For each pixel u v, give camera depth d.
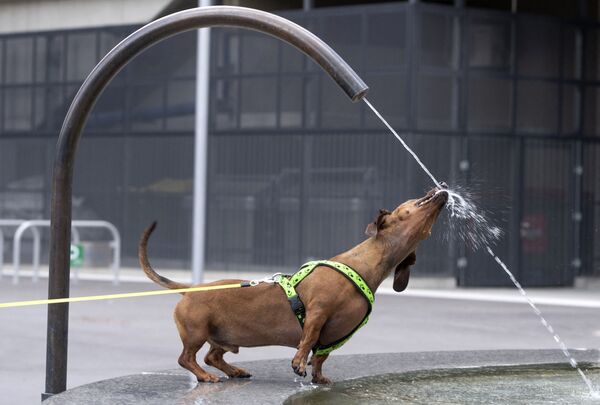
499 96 22.97
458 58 22.53
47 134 26.06
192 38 24.50
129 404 5.69
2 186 26.56
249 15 6.60
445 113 22.45
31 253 26.22
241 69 23.89
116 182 25.27
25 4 26.67
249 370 7.10
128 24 25.42
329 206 22.95
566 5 24.92
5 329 13.48
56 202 6.74
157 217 24.86
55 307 6.72
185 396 5.95
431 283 22.17
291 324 6.43
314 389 6.35
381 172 22.39
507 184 22.97
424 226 6.51
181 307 6.57
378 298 19.38
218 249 24.11
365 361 7.57
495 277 22.72
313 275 6.41
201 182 19.67
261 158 23.67
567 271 23.61
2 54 26.58
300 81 23.27
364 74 22.50
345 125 22.78
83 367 10.27
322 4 25.19
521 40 23.17
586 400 6.24
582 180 23.88
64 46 25.91
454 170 22.50
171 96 24.73
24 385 9.25
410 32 22.02
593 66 23.98
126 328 13.68
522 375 7.15
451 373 7.14
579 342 13.02
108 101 25.33
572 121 23.78
